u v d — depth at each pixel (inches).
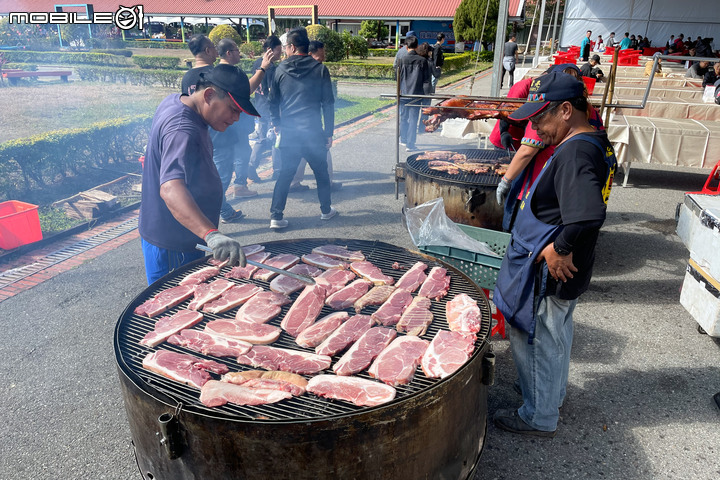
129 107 574.6
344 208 262.2
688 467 106.7
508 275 100.1
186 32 1665.8
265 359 87.8
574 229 82.1
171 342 92.6
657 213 256.7
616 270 195.9
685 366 139.3
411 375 82.1
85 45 1330.0
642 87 418.6
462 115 196.2
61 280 187.5
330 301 108.7
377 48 1418.6
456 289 112.5
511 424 115.0
